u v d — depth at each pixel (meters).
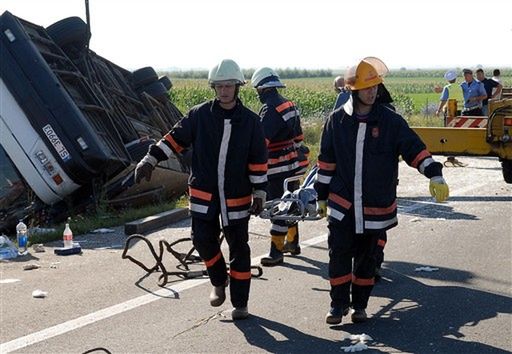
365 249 6.46
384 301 7.20
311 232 10.39
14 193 12.12
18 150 11.65
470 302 7.10
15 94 11.58
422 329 6.37
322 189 6.39
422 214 11.56
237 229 6.52
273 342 6.11
